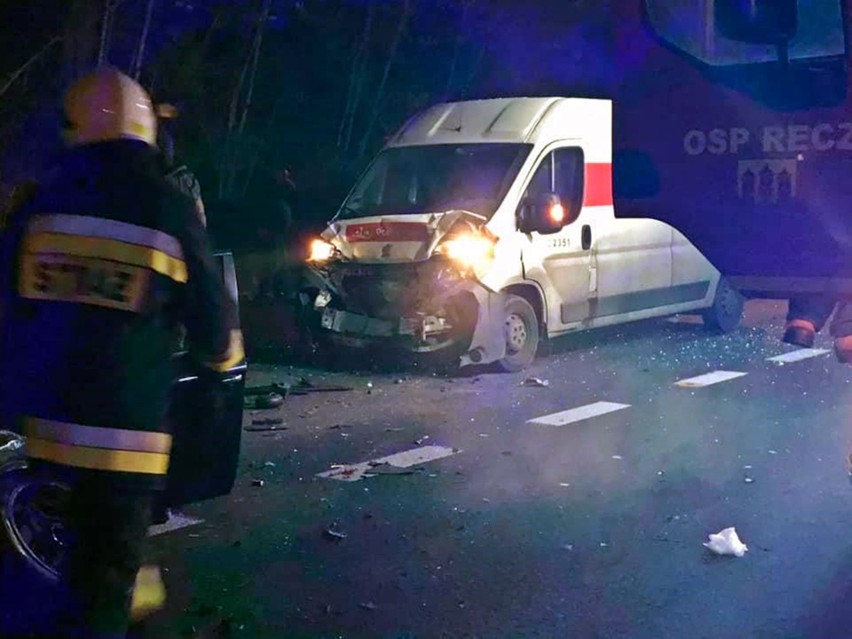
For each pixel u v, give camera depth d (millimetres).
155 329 3777
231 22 19594
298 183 20031
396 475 7625
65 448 3688
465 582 5758
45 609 3998
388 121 22109
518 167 11109
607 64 4672
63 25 14438
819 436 8516
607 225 11773
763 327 13602
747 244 4371
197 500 5383
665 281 12383
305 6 20750
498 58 23125
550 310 11250
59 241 3709
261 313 14469
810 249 4246
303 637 5117
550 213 10977
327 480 7520
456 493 7230
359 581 5781
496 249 10633
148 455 3752
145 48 18078
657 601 5488
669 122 4504
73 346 3691
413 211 11094
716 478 7492
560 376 10852
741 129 4332
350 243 10875
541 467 7805
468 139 11570
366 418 9242
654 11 4512
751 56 4281
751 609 5383
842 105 4098
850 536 6348
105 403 3688
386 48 22062
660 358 11695
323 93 21531
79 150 3840
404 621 5297
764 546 6211
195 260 3805
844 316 5059
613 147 4660
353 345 10750
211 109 19922
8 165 14688
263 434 8742
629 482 7430
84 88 3877
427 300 10500
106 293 3691
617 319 11984
